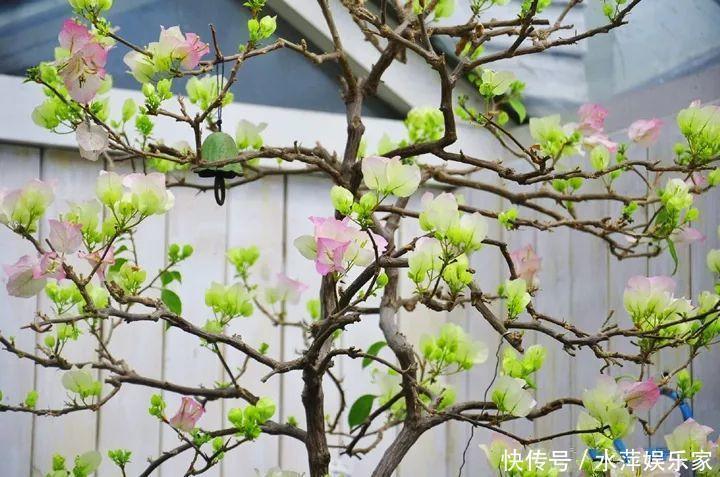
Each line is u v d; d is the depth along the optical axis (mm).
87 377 3143
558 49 3660
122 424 3619
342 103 3816
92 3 3033
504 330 3023
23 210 2936
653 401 2984
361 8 3033
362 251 2908
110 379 3121
